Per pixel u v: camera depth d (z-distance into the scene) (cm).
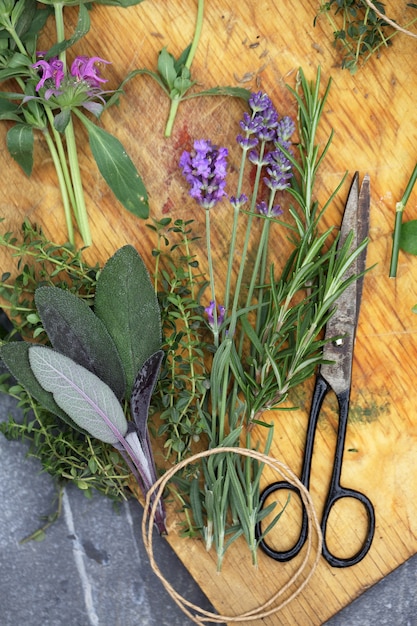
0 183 56
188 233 56
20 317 56
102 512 60
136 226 56
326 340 52
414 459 56
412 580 59
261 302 55
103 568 60
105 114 56
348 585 56
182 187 56
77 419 52
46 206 56
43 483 60
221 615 56
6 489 60
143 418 53
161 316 55
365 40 55
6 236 54
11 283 56
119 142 54
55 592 60
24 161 54
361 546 56
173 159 56
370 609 59
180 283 55
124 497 56
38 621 60
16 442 60
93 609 60
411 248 56
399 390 56
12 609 60
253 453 52
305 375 53
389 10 56
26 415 56
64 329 52
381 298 56
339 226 56
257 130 53
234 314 53
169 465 56
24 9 54
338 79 56
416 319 56
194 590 60
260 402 53
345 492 55
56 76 51
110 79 56
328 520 56
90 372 51
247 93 55
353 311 54
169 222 54
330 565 56
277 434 56
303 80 54
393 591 59
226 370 53
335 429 56
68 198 56
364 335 56
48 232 56
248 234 54
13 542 60
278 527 56
